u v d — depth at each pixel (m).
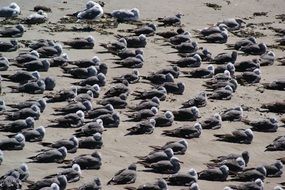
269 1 62.66
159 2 60.69
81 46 49.72
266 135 39.81
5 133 37.16
